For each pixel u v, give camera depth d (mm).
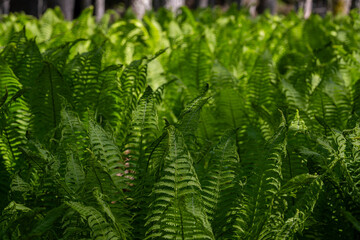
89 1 19797
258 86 3061
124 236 1769
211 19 7016
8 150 2533
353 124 2354
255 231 1918
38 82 2473
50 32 5172
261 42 5016
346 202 1983
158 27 5180
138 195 2066
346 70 3529
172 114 2988
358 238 1974
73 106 2574
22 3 13867
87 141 2299
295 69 3553
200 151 2268
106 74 2740
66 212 1728
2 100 2311
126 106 2631
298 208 1880
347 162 2047
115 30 5410
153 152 2098
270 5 18891
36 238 1701
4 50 3162
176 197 1737
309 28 5055
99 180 1849
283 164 2176
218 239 1969
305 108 2818
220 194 1983
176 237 1726
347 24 5531
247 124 2809
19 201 2039
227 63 4129
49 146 2184
